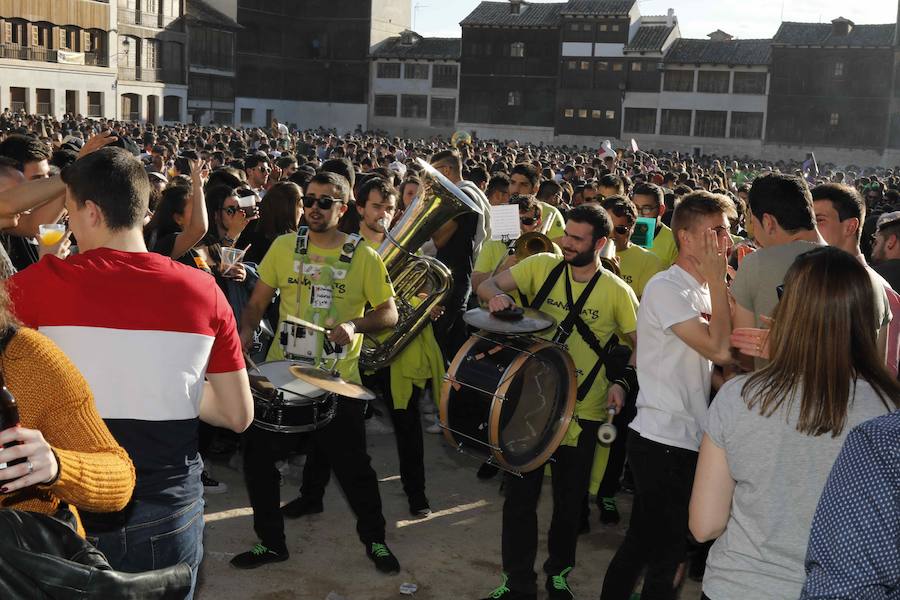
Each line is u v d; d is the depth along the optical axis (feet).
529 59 230.07
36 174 16.16
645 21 225.97
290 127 246.27
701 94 218.18
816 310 7.46
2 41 170.81
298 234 15.07
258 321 15.26
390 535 17.01
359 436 15.07
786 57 211.82
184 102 215.72
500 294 13.98
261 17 240.32
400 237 16.92
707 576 8.16
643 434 12.24
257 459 14.88
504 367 13.01
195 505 9.12
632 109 223.10
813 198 13.75
